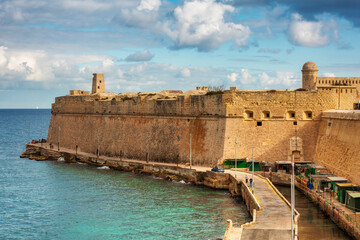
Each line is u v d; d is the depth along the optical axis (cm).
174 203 7244
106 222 6272
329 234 5309
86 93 16138
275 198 6406
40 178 9588
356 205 5616
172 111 10656
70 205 7231
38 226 6169
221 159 8950
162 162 10538
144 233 5753
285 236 4653
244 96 9138
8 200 7619
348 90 9050
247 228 4950
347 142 7425
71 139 14225
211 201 7344
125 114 12150
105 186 8669
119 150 11988
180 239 5484
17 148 16350
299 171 8050
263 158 9044
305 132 9044
